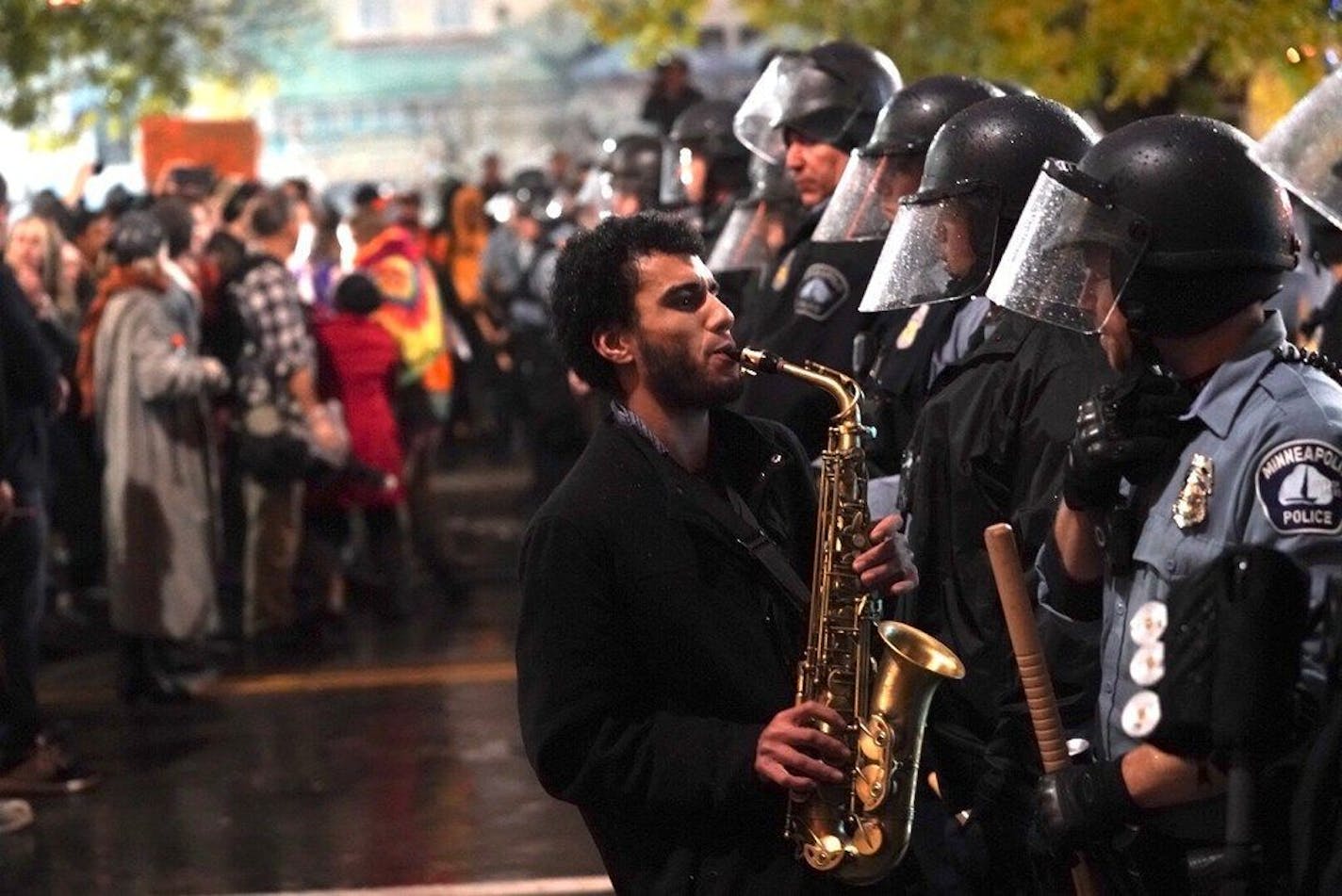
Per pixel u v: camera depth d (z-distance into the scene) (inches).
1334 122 197.2
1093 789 201.3
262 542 688.4
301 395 674.8
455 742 556.4
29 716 510.9
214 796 509.0
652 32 912.3
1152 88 553.6
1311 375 202.2
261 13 1674.5
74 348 680.4
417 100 2303.2
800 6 789.2
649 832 232.7
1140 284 205.5
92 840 472.4
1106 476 207.9
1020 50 579.8
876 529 233.5
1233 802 190.5
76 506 738.8
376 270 794.2
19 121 1192.2
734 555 232.4
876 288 273.6
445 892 421.4
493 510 1050.1
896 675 230.7
